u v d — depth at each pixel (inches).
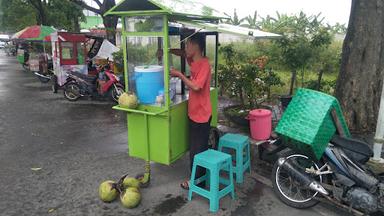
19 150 213.9
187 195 151.7
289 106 140.5
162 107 144.8
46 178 172.1
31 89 446.3
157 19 136.8
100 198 148.5
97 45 451.8
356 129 218.8
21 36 551.2
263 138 206.8
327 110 129.5
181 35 165.6
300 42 321.4
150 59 150.0
